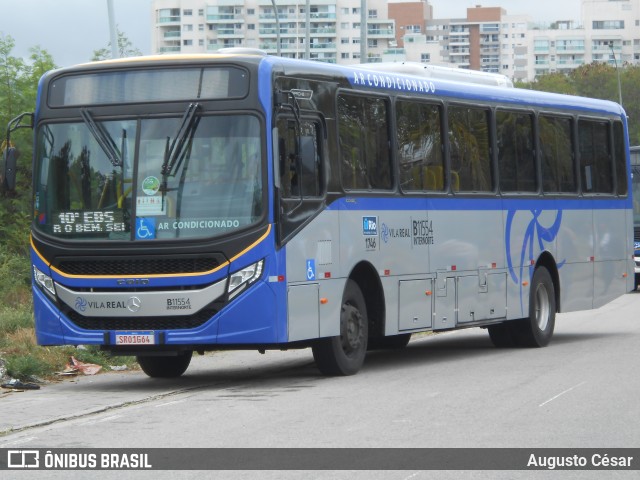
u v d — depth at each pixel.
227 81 14.94
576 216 22.41
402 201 17.47
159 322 14.93
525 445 10.46
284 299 14.86
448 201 18.58
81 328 15.20
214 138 14.89
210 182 14.84
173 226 14.86
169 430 11.61
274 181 14.75
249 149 14.80
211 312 14.78
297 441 10.76
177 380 16.80
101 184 15.17
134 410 13.24
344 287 16.19
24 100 30.95
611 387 14.66
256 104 14.81
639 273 39.00
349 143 16.44
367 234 16.64
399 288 17.31
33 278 15.53
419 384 15.26
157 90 15.12
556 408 12.80
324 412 12.67
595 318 28.41
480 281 19.34
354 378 16.14
